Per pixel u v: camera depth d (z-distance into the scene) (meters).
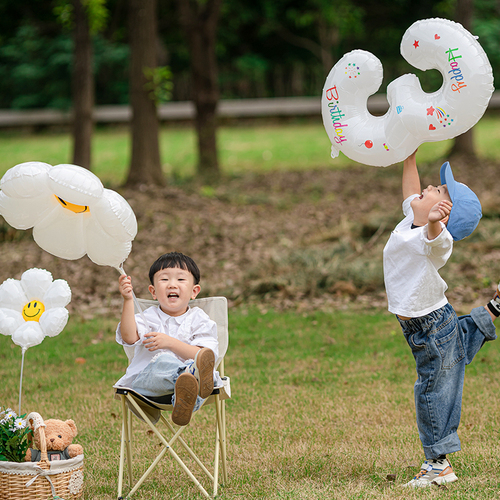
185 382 6.32
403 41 7.23
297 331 14.81
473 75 6.79
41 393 11.10
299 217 26.95
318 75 73.19
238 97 73.31
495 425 8.91
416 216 7.27
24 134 57.16
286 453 8.14
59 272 19.61
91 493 7.05
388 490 6.81
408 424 9.12
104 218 6.48
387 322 15.14
